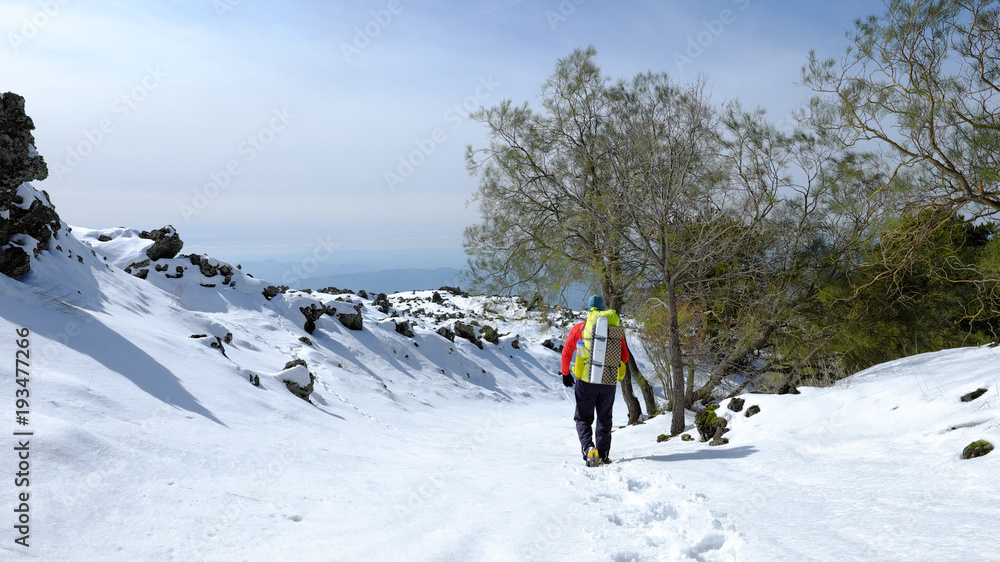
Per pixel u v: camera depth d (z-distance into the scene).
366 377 15.77
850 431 4.38
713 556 2.35
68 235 12.22
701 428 6.25
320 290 29.50
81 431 3.62
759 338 11.02
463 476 4.75
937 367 5.68
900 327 11.41
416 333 23.09
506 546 2.57
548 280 10.86
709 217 8.72
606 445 5.45
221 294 18.19
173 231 19.44
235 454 4.45
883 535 2.30
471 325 26.02
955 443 3.42
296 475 4.20
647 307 10.27
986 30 7.47
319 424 7.52
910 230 9.22
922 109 8.16
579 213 9.92
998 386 4.00
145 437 4.13
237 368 8.59
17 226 9.19
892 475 3.15
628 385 11.31
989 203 7.98
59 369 5.07
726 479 3.67
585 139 10.73
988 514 2.36
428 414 14.26
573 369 5.57
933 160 8.15
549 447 8.26
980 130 8.01
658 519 2.99
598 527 2.79
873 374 6.76
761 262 10.55
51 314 6.64
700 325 11.20
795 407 5.40
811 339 10.97
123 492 3.07
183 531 2.75
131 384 5.54
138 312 10.95
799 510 2.79
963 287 11.18
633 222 8.55
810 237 10.98
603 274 10.09
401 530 2.96
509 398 21.02
